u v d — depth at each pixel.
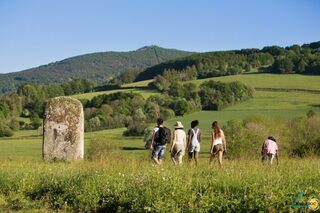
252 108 96.75
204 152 53.09
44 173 14.30
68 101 23.08
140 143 65.38
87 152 45.44
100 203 11.66
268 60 151.62
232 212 9.91
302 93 109.50
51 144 22.88
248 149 42.06
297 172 12.60
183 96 102.19
